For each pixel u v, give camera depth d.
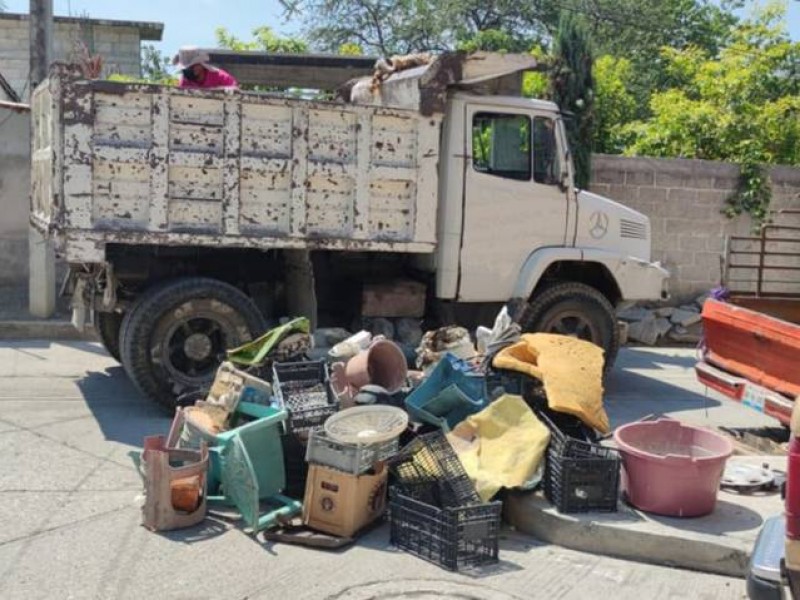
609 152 16.45
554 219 8.76
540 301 8.73
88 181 6.96
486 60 8.09
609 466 5.19
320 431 5.23
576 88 12.69
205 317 7.44
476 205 8.36
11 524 5.06
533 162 8.65
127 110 7.02
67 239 6.97
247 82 12.92
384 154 7.79
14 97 15.96
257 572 4.58
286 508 5.24
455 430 5.61
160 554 4.75
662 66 27.70
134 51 18.66
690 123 15.42
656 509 5.15
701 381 7.54
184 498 5.09
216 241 7.34
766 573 3.64
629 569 4.80
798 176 13.50
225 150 7.27
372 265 8.70
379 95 8.66
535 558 4.91
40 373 8.91
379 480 5.18
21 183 11.45
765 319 6.76
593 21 27.89
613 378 10.10
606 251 8.98
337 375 6.32
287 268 8.20
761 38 18.61
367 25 27.25
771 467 6.07
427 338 7.47
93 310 8.04
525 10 26.92
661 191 13.20
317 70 12.96
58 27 18.12
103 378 8.80
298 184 7.50
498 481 5.21
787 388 6.65
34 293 10.70
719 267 13.41
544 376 5.82
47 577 4.43
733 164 13.34
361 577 4.56
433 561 4.77
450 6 26.36
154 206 7.14
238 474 5.16
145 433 6.93
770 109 15.41
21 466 6.05
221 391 5.88
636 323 12.44
